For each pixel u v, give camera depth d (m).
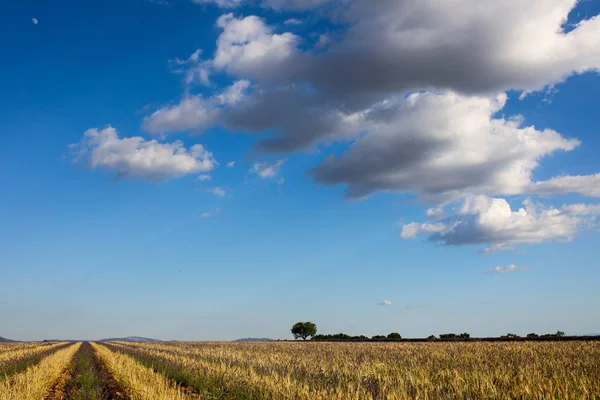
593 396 13.12
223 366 24.20
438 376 18.97
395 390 15.06
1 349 66.94
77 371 33.41
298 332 136.50
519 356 30.16
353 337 121.19
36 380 21.73
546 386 14.41
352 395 14.43
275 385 17.06
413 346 51.22
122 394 20.70
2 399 17.30
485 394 14.67
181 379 25.25
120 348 67.38
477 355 32.00
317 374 21.62
